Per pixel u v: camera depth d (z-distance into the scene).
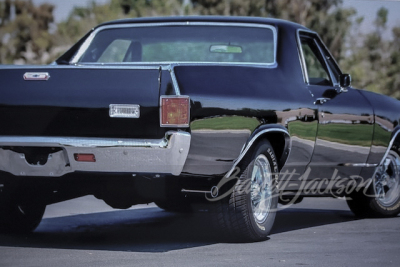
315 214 9.38
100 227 7.83
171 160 5.92
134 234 7.33
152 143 5.89
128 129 5.97
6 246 6.51
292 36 7.61
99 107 6.03
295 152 7.18
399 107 8.96
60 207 9.51
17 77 6.26
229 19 7.70
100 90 6.05
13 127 6.24
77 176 6.22
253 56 7.48
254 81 6.72
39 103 6.18
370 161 8.50
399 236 7.37
